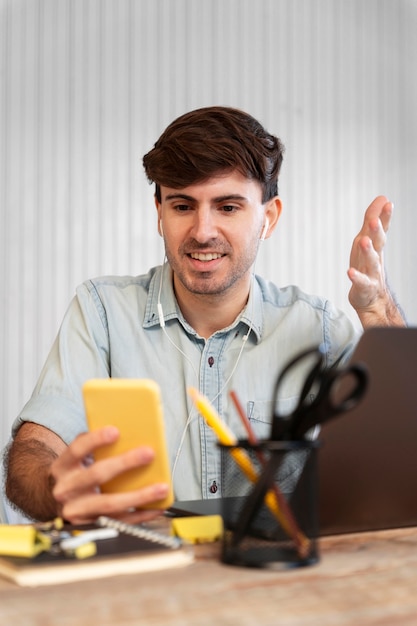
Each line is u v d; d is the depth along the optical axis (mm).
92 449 1031
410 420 1046
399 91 4434
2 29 3631
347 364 1010
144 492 1014
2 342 3604
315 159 4227
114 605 740
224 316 1743
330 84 4266
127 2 3826
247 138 1580
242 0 4062
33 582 812
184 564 880
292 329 1785
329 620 701
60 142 3709
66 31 3727
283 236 4137
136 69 3844
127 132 3818
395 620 703
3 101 3633
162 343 1763
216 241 1596
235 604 742
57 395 1667
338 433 1003
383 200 1615
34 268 3654
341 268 4258
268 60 4125
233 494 887
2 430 3580
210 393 1732
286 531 867
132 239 3803
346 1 4305
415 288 4434
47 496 1283
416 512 1081
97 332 1768
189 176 1557
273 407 868
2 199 3617
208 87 3994
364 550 949
